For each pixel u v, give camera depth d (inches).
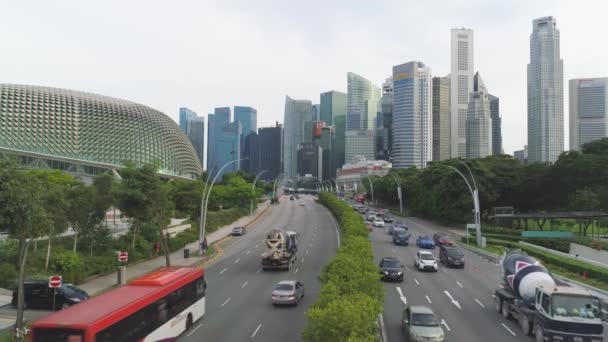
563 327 816.3
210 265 1876.2
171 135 6875.0
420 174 4675.2
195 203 3117.6
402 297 1283.2
